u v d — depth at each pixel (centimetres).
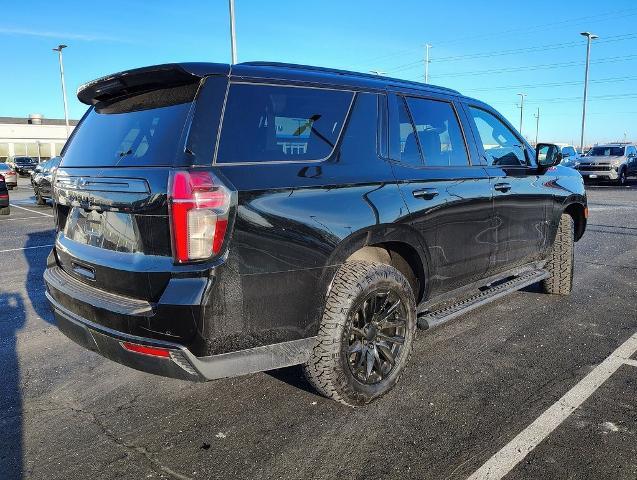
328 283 289
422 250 346
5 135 6253
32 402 337
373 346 319
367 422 305
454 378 361
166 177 246
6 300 564
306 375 303
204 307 242
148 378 370
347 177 302
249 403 331
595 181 2403
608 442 282
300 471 262
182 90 273
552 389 344
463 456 271
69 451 282
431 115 382
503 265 442
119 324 259
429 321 353
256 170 264
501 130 464
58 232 349
